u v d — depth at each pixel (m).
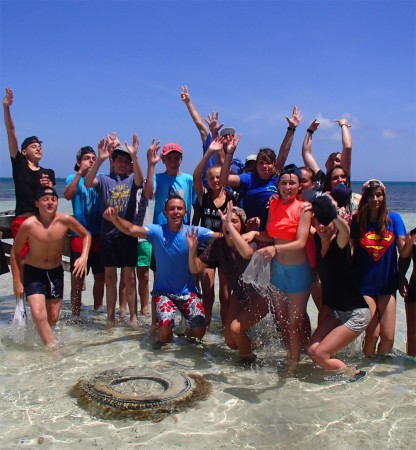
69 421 4.10
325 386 4.84
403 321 7.43
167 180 7.04
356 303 5.03
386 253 5.48
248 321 5.50
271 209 5.41
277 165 7.52
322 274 5.15
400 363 5.50
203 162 6.70
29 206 7.27
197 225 7.06
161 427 4.00
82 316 7.70
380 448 3.72
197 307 6.25
